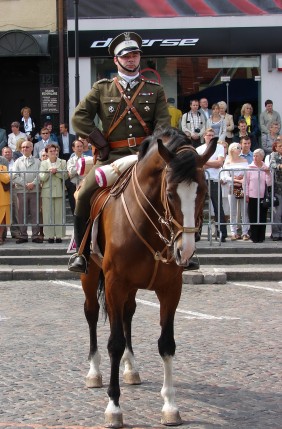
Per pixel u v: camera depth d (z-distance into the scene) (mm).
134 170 6770
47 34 21266
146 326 10258
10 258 14570
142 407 7086
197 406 7102
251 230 15484
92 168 7602
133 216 6578
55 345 9344
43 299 12125
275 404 7152
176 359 8680
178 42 21000
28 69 22188
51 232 15742
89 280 7758
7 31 21109
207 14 20922
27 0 21516
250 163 16234
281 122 21000
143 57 21203
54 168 15516
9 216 15641
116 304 6707
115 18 20938
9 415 6875
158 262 6535
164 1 20922
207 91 21266
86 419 6770
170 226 6047
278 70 21047
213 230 15977
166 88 21250
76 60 19547
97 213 7203
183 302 11820
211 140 6066
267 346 9234
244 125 18141
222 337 9672
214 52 21031
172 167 5945
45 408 7059
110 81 7516
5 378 8000
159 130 6734
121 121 7418
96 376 7711
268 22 20953
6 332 10008
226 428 6527
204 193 5984
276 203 15336
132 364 7820
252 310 11234
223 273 13406
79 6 20875
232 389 7602
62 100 21438
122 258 6609
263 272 13672
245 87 21188
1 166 15898
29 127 20234
